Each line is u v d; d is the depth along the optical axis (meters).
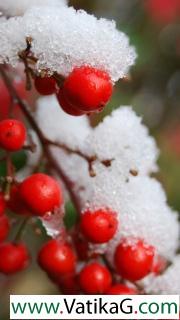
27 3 0.19
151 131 0.38
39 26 0.18
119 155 0.20
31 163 0.23
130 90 0.37
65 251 0.20
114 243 0.20
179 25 0.38
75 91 0.17
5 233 0.20
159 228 0.20
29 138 0.20
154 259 0.20
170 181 0.33
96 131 0.20
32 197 0.18
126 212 0.20
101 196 0.20
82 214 0.19
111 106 0.32
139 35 0.35
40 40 0.18
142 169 0.20
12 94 0.20
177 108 0.39
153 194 0.20
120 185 0.20
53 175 0.21
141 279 0.20
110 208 0.20
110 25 0.18
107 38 0.17
